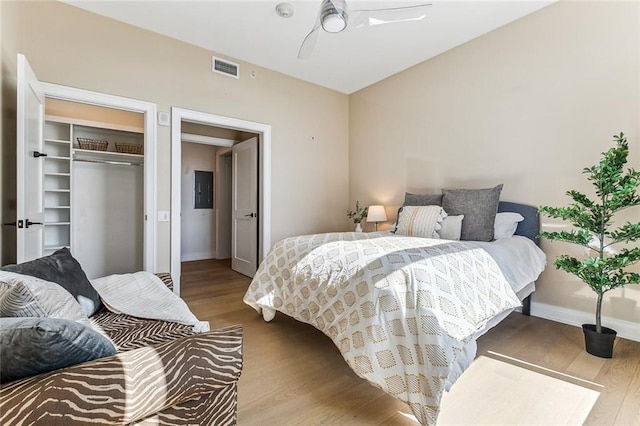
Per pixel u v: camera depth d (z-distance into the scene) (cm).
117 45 288
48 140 349
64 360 77
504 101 302
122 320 147
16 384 71
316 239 244
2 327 74
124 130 397
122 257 406
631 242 227
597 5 246
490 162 314
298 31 307
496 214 279
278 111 400
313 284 201
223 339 98
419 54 355
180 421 87
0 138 200
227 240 611
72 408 70
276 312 289
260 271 256
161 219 313
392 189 416
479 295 170
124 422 75
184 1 262
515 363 194
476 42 322
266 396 160
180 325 144
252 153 444
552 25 270
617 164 201
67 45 265
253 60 368
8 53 211
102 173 394
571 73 260
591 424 140
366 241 214
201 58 337
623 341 227
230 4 266
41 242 240
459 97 338
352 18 229
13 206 224
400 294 153
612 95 240
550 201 273
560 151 267
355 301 169
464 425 139
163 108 313
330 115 457
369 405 153
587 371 185
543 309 275
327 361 198
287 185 412
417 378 139
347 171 479
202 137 477
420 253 175
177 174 320
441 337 139
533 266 245
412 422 142
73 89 267
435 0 263
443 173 355
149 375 81
